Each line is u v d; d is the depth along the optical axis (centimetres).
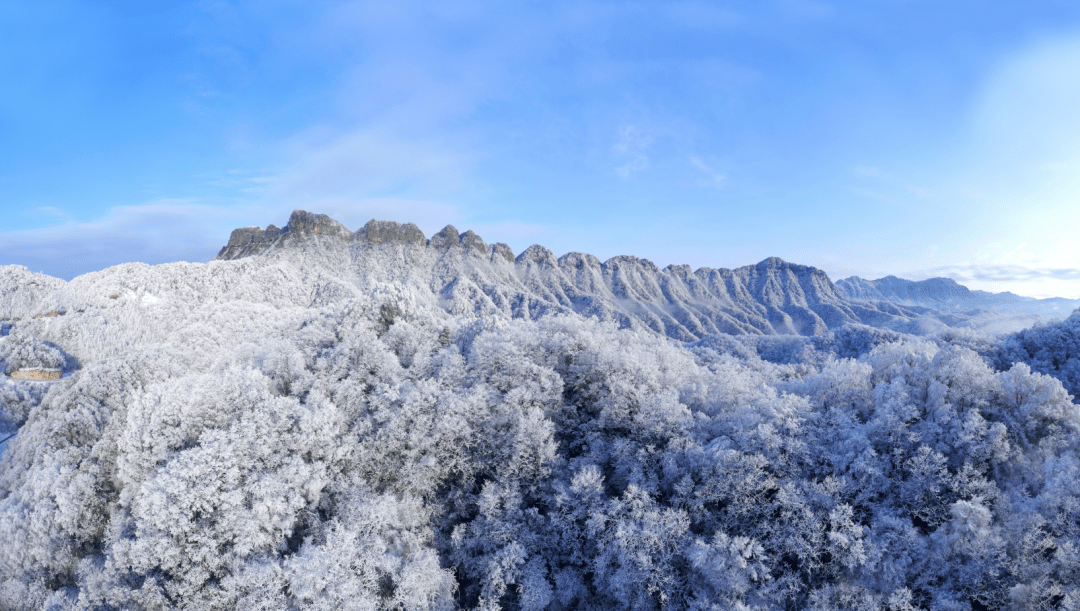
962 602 4325
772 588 4525
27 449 7200
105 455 5859
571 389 7238
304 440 5503
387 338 8238
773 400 6131
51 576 5184
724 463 5156
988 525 4625
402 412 5972
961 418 5519
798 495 4972
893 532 4694
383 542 4884
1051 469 4794
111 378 8338
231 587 4469
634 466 5591
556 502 5375
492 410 6328
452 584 5094
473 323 9669
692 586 4734
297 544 5019
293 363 7025
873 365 7525
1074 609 4019
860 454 5203
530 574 5003
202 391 5909
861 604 4462
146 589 4462
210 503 4872
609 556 4941
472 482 5838
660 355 8119
